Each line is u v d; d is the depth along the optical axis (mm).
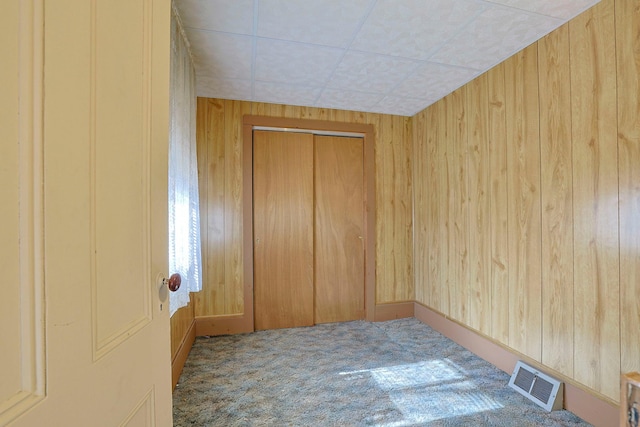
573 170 1645
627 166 1405
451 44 1907
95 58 555
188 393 1812
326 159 3107
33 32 438
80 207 517
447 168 2691
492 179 2199
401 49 1960
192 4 1523
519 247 1978
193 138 2170
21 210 425
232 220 2801
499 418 1580
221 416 1599
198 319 2693
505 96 2088
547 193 1790
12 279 413
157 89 794
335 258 3111
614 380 1449
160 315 800
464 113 2482
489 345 2197
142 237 721
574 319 1636
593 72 1541
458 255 2557
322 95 2707
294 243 2990
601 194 1510
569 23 1658
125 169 654
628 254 1403
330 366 2146
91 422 533
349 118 3084
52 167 464
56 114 471
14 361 411
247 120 2832
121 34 642
